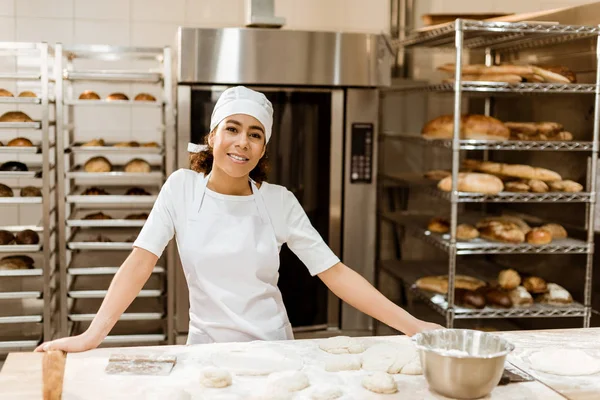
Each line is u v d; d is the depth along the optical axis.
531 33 3.04
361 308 1.97
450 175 3.28
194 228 1.97
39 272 3.10
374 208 3.33
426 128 3.30
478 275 3.50
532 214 3.49
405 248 3.96
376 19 3.78
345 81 3.19
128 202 3.30
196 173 2.05
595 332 1.90
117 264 3.23
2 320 3.09
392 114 3.87
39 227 3.12
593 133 2.94
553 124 3.14
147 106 3.33
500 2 3.83
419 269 3.67
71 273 3.11
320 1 3.74
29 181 3.53
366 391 1.46
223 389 1.46
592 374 1.58
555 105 3.26
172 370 1.56
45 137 3.06
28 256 3.32
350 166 3.29
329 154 3.27
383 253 3.95
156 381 1.49
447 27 2.96
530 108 3.47
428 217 3.81
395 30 3.78
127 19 3.57
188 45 3.04
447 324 2.98
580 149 2.93
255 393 1.44
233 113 1.87
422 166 3.93
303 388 1.46
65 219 3.13
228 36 3.07
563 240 3.10
